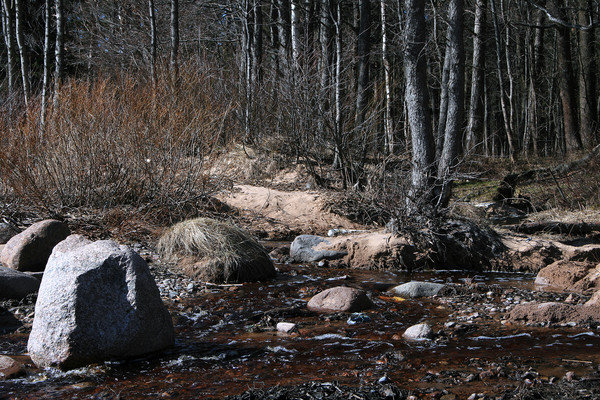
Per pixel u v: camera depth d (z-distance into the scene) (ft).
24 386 13.26
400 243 28.96
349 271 28.25
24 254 23.16
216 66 56.75
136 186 34.63
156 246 28.17
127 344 14.96
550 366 14.29
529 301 21.62
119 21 82.58
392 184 31.37
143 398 12.53
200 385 13.28
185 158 36.04
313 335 17.44
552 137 110.73
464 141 78.95
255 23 61.98
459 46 31.07
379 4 73.26
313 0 62.34
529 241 29.91
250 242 26.76
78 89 35.42
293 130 45.80
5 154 29.99
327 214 39.55
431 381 13.35
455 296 22.57
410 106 30.58
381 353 15.60
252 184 45.75
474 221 32.45
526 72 98.32
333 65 49.60
